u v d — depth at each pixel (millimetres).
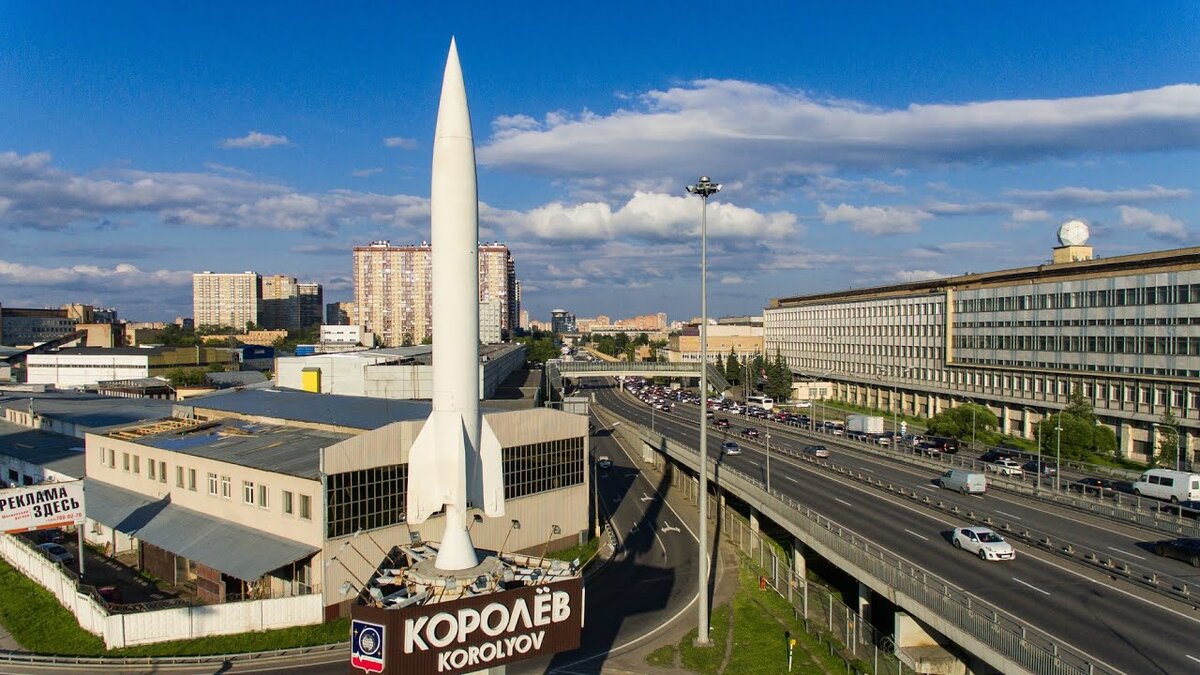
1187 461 90625
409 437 51750
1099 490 70750
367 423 62250
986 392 129125
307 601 46344
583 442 64812
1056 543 49594
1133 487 73188
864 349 169500
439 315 36406
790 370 190125
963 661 38688
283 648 42781
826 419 142375
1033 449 105438
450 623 30188
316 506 47156
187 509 56812
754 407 155500
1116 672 30188
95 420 90188
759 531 65812
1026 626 35094
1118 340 102750
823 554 47469
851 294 183375
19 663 41969
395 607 29609
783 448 99688
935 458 93188
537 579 33125
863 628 40938
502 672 33219
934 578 41906
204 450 57281
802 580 52000
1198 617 36406
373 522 49562
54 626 47469
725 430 120875
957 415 108062
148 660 41594
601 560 59562
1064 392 112062
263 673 39812
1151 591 40156
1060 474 84375
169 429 67062
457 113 36938
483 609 30828
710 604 49250
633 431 117188
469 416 36656
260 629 45469
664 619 46812
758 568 56938
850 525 55312
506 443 58250
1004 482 71438
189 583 54438
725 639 43438
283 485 49250
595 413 161500
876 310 164250
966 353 134375
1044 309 116125
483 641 30844
